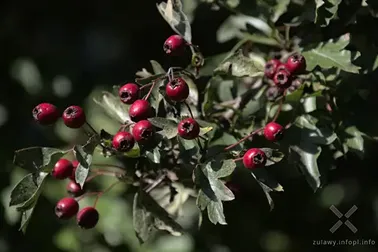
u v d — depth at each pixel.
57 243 0.90
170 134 0.66
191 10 0.81
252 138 0.70
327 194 0.93
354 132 0.71
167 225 0.70
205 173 0.66
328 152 0.71
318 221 0.91
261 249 0.89
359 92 0.74
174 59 0.73
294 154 0.70
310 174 0.69
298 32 0.73
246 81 0.73
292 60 0.69
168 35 0.90
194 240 0.90
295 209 0.89
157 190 0.70
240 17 0.77
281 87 0.69
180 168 0.69
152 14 0.91
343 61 0.70
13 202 0.67
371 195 0.91
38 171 0.67
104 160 0.87
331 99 0.71
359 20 0.73
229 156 0.67
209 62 0.73
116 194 0.91
